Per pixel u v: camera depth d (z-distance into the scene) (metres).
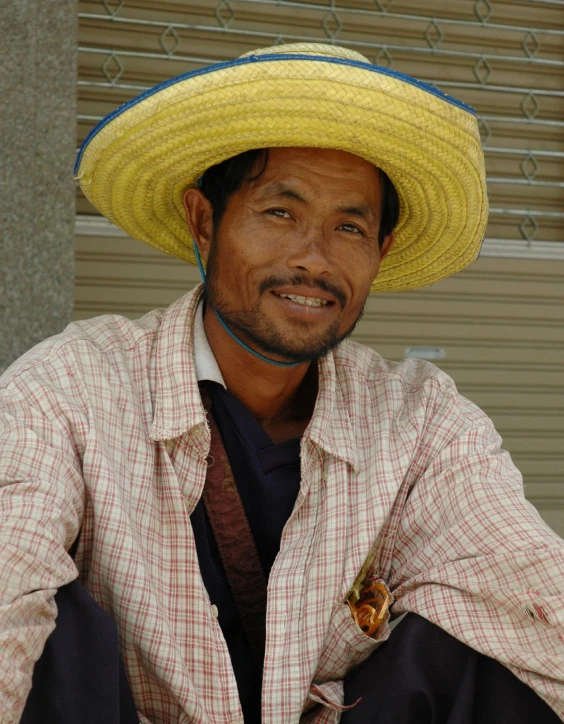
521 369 5.12
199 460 2.34
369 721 2.21
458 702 2.13
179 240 2.78
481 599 2.20
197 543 2.37
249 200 2.28
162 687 2.18
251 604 2.44
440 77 4.94
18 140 3.89
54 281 3.96
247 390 2.46
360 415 2.56
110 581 2.13
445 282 5.00
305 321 2.27
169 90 2.18
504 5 5.02
